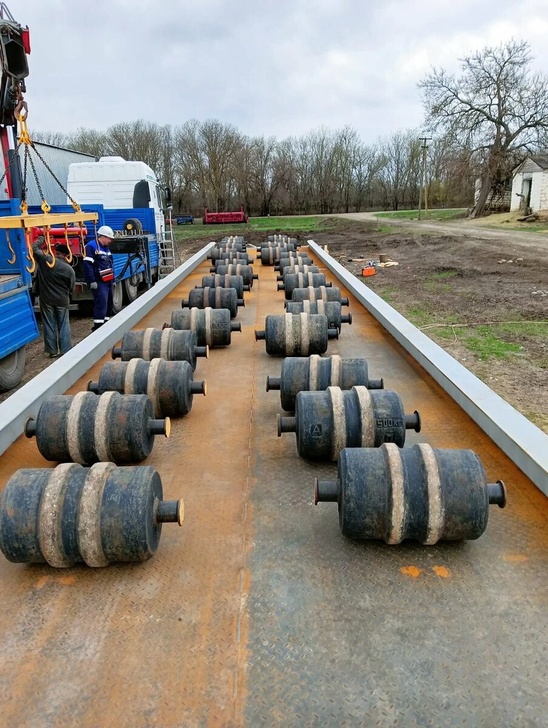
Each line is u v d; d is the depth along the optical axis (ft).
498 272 56.95
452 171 144.05
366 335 21.16
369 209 242.78
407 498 8.48
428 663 6.91
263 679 6.74
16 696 6.61
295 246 51.80
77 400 11.33
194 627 7.53
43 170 53.83
